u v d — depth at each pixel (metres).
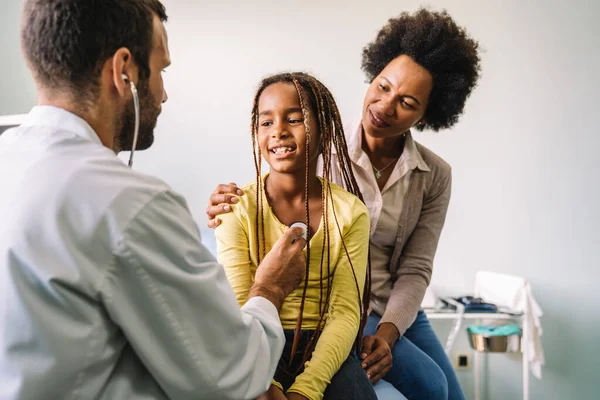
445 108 1.60
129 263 0.72
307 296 1.10
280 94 1.11
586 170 3.29
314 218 1.14
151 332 0.76
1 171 0.76
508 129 3.28
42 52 0.80
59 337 0.68
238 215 1.14
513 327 3.03
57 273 0.68
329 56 3.22
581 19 3.27
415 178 1.57
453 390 1.62
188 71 3.20
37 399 0.68
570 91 3.28
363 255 1.14
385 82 1.47
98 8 0.80
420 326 1.70
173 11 3.18
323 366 1.00
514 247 3.29
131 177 0.77
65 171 0.73
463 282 3.29
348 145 1.52
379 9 3.22
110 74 0.83
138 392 0.78
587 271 3.29
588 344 3.29
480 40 3.25
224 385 0.79
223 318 0.80
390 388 1.35
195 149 3.21
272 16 3.21
